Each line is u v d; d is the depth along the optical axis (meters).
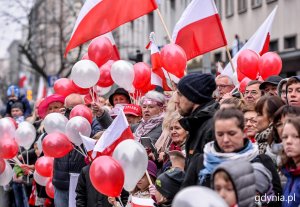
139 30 38.81
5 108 18.66
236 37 17.45
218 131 5.67
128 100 10.96
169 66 9.15
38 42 45.06
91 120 9.75
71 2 47.16
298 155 5.86
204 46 9.63
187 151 6.57
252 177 5.28
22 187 12.41
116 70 9.91
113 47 11.55
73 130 9.05
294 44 24.58
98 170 7.15
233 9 29.55
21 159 11.84
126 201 8.35
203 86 6.61
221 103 7.41
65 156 9.83
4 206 13.21
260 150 6.91
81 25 10.16
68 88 11.24
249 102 7.98
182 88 6.64
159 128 9.34
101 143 7.78
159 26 35.06
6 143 10.02
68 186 9.88
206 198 4.54
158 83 10.47
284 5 25.02
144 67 10.48
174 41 9.71
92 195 8.42
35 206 12.45
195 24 9.63
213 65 27.42
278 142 6.46
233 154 5.63
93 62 9.77
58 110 11.29
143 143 8.72
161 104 9.42
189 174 6.06
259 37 10.73
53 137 9.11
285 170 5.99
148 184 7.79
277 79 8.56
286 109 6.28
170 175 6.91
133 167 7.20
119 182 7.19
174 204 4.61
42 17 43.56
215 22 9.62
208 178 5.74
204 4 9.61
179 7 32.00
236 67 10.34
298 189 5.87
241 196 5.17
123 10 10.09
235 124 5.63
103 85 10.70
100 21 10.15
